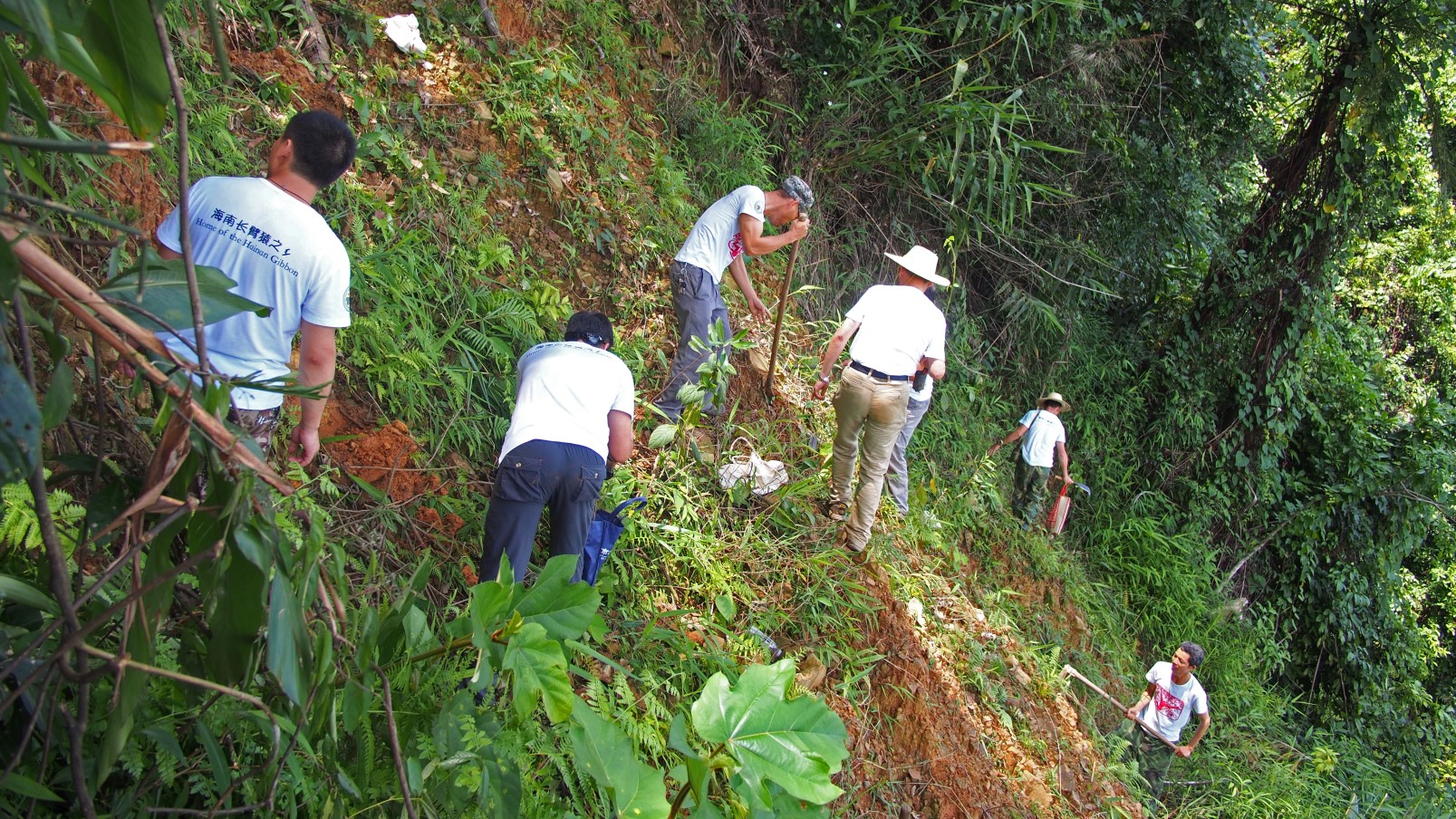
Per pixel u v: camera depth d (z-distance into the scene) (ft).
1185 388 38.29
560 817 9.37
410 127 17.48
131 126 4.33
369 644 5.84
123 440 7.52
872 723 17.06
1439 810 39.37
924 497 22.36
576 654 12.53
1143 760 26.68
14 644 5.32
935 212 30.86
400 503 12.97
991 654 22.00
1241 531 40.40
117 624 5.75
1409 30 35.37
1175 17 33.86
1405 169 39.52
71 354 7.66
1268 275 37.99
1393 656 43.16
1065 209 33.55
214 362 8.78
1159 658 33.24
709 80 26.53
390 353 14.15
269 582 4.83
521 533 11.95
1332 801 32.24
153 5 3.84
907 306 18.90
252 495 4.75
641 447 17.57
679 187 22.43
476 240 17.08
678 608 15.66
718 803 11.28
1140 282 37.88
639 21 24.44
